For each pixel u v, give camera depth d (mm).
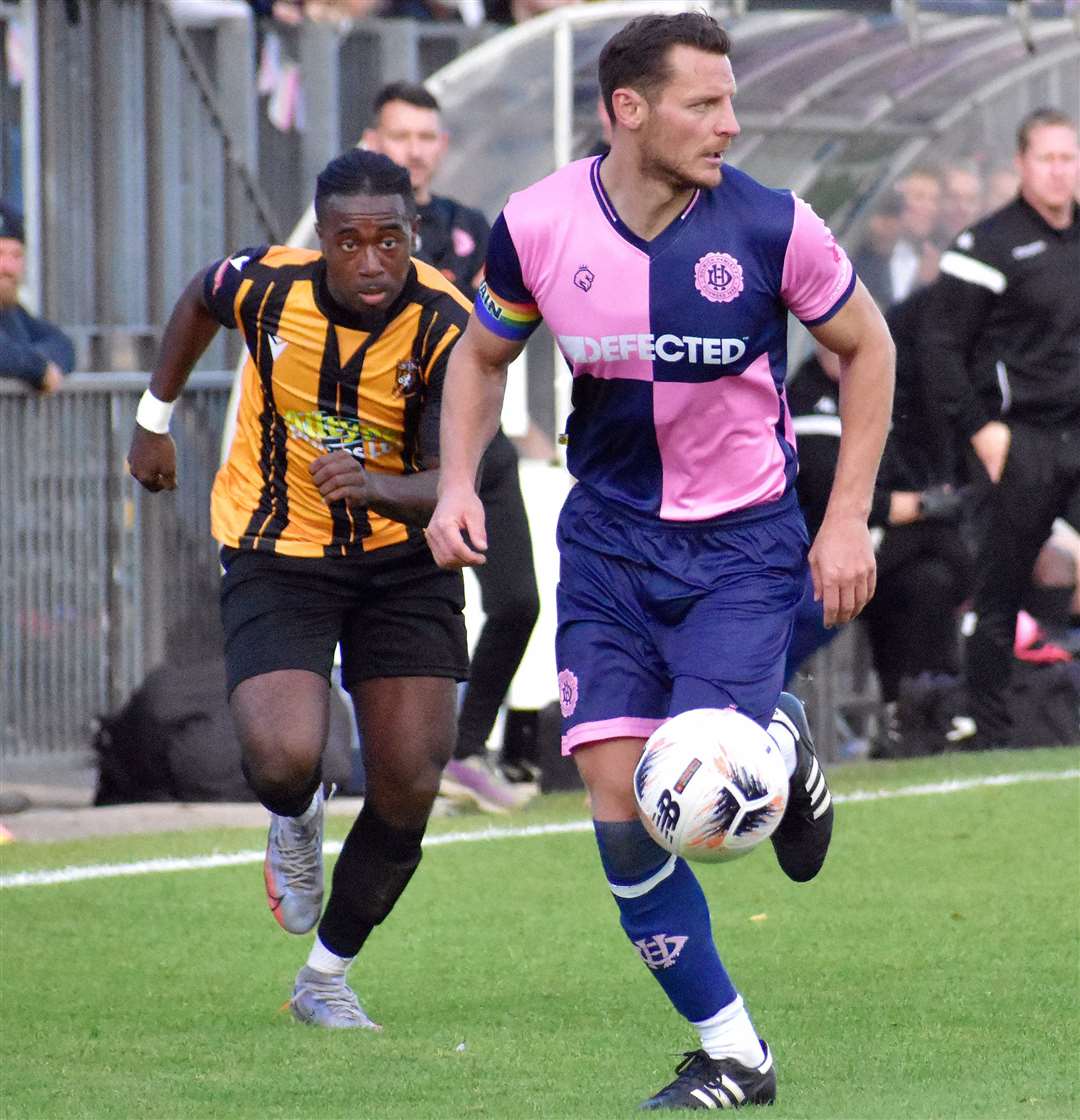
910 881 22188
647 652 13719
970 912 20594
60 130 31984
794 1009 16734
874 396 13414
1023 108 34250
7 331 29781
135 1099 13969
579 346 13367
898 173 33625
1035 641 32188
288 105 36219
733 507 13609
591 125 31469
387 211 15609
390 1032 16297
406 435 16312
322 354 16047
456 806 26922
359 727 16531
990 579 31078
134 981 18375
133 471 17703
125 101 32500
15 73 32562
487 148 31125
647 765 12898
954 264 30219
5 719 29750
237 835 25438
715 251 13078
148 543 31406
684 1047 15562
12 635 29812
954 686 31484
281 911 16984
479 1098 13859
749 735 12906
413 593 16328
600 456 13766
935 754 31406
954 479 30969
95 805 28344
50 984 18250
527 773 29828
